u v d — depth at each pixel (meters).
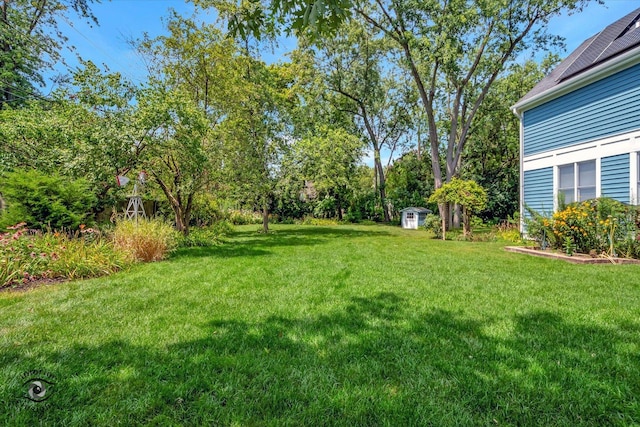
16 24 9.72
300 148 13.20
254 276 4.88
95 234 6.69
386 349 2.36
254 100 12.13
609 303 3.36
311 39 2.09
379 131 23.48
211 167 9.48
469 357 2.23
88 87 7.18
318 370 2.09
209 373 2.05
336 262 6.12
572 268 5.30
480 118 19.30
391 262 6.09
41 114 7.67
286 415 1.67
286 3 1.98
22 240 4.92
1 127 7.09
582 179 8.06
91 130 6.87
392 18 13.95
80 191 7.27
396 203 22.06
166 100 7.56
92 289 4.13
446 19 12.14
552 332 2.63
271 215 21.81
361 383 1.94
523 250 7.44
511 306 3.30
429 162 23.06
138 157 7.74
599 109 7.56
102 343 2.48
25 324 2.87
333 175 14.33
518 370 2.06
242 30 2.27
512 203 19.19
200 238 9.28
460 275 4.84
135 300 3.63
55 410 1.70
